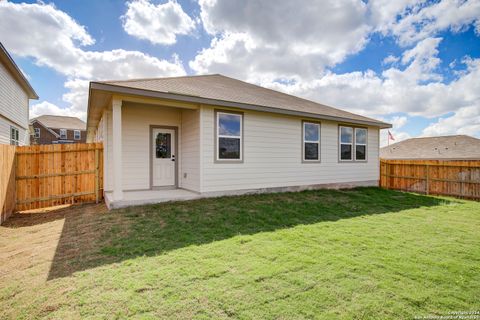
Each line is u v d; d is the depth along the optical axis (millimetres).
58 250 3637
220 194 7387
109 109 7434
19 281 2762
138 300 2357
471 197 8703
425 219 5668
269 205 6418
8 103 10844
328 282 2723
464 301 2430
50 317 2146
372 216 5879
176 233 4254
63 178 6922
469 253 3623
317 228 4738
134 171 7793
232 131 7602
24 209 6418
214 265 3082
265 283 2676
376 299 2424
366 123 10625
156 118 8125
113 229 4453
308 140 9367
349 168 10562
